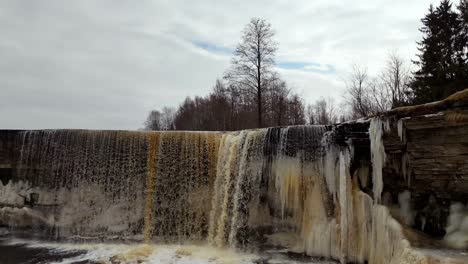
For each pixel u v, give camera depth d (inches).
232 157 541.0
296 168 496.7
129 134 569.0
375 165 431.5
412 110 399.2
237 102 1477.6
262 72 1182.3
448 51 1095.0
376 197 427.8
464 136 362.0
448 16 1139.9
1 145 591.5
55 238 557.6
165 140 565.0
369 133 443.8
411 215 412.8
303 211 491.2
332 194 471.5
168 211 556.7
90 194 569.3
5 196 588.7
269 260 460.8
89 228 561.9
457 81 951.0
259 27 1183.6
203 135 562.3
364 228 434.9
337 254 450.3
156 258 462.3
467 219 358.3
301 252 482.0
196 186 555.5
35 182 584.4
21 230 577.3
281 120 1363.2
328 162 476.4
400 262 339.3
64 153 577.3
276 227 516.4
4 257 462.0
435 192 392.2
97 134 573.6
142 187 562.6
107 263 438.9
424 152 391.5
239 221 522.3
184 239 546.6
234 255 485.1
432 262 305.3
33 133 587.5
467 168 362.9
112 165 567.8
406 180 424.2
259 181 521.0
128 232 554.3
